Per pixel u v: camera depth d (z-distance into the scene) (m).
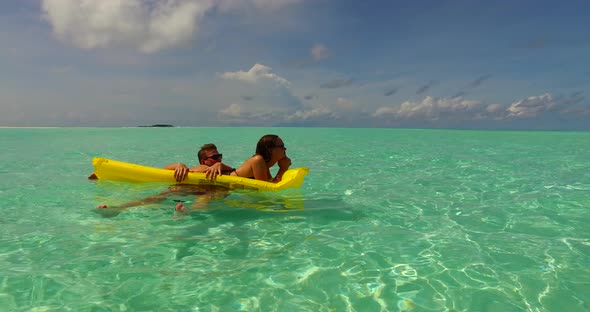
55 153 7.79
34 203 3.25
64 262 1.96
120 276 1.80
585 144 10.80
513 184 4.32
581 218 2.86
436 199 3.54
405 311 1.52
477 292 1.67
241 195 3.59
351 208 3.17
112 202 3.31
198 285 1.73
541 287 1.71
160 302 1.57
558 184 4.31
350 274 1.86
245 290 1.69
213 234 2.45
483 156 7.43
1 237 2.34
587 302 1.57
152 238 2.35
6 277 1.77
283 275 1.84
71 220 2.72
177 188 3.66
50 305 1.53
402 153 8.11
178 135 16.34
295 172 3.63
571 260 2.02
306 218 2.85
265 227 2.61
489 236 2.43
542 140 12.82
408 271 1.89
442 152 8.31
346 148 9.42
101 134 16.48
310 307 1.55
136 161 6.59
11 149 8.65
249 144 10.80
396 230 2.56
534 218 2.87
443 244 2.28
